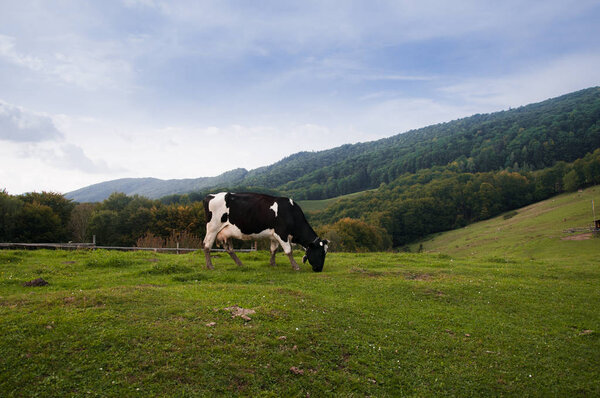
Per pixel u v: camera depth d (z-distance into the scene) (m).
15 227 41.09
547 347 7.46
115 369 5.02
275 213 12.27
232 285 9.52
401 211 98.06
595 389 6.13
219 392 4.90
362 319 7.87
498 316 9.03
